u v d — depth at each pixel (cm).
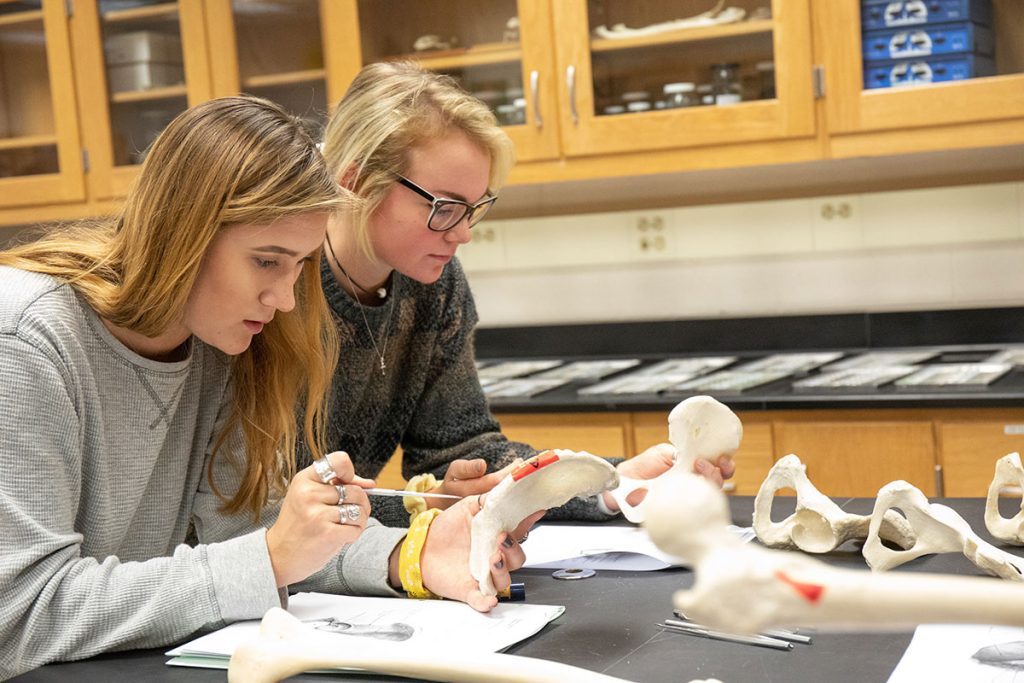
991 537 125
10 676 107
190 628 111
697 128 269
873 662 91
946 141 251
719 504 49
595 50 279
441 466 172
